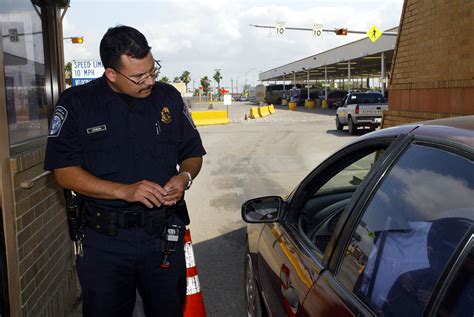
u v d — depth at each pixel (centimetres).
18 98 321
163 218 248
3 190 277
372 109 2030
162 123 250
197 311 317
